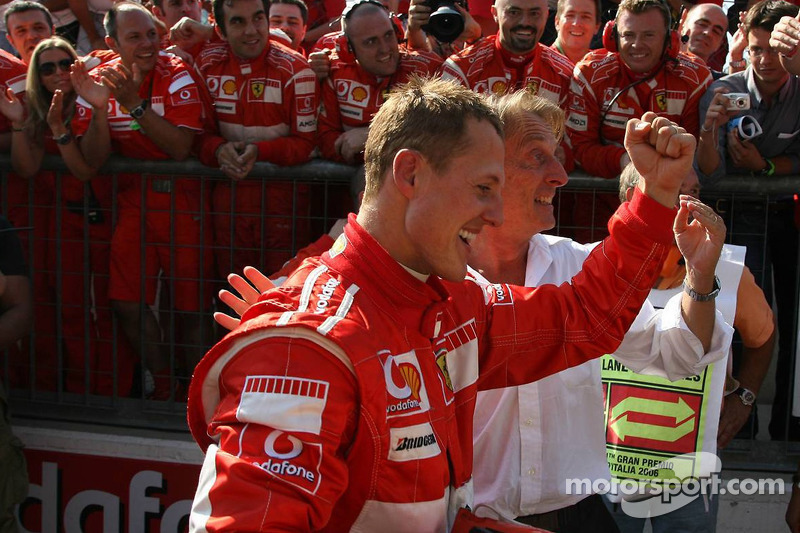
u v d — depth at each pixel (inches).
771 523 129.5
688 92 147.6
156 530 139.7
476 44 157.9
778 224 137.7
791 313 135.4
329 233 133.4
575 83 149.7
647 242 66.3
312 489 50.1
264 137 151.7
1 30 205.0
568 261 92.0
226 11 149.3
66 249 153.2
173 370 144.6
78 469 142.3
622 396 102.4
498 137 56.3
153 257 148.3
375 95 151.6
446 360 62.3
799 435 135.3
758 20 137.9
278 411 50.8
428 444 55.9
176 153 145.2
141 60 147.6
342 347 51.8
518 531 58.7
